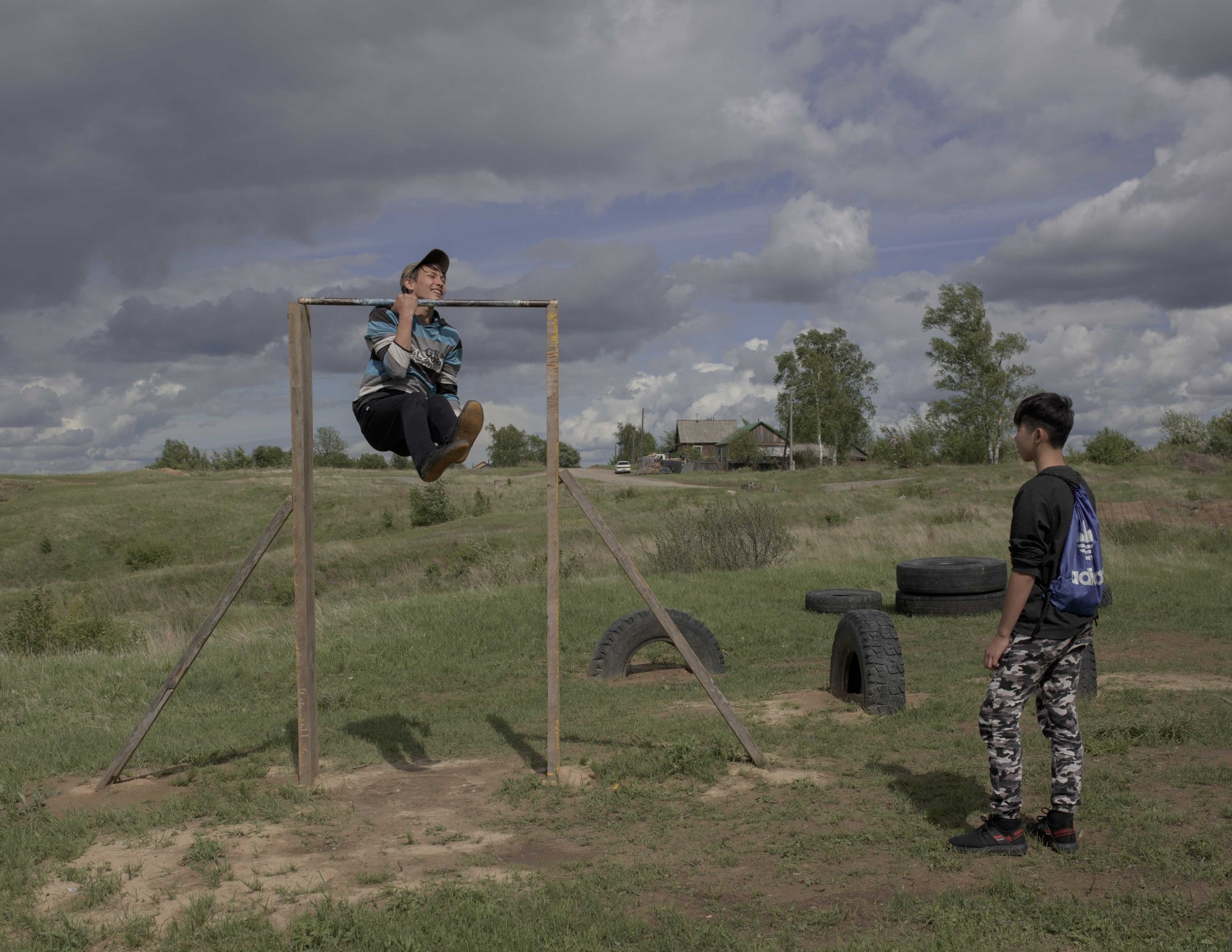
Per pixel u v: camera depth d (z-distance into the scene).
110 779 5.66
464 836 4.55
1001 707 3.97
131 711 7.96
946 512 31.97
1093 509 3.92
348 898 3.74
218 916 3.58
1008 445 70.94
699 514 34.53
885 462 72.06
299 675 5.52
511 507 55.97
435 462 4.66
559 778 5.47
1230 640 9.89
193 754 6.39
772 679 8.73
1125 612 11.93
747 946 3.16
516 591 14.54
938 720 6.61
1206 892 3.50
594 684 8.77
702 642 9.23
